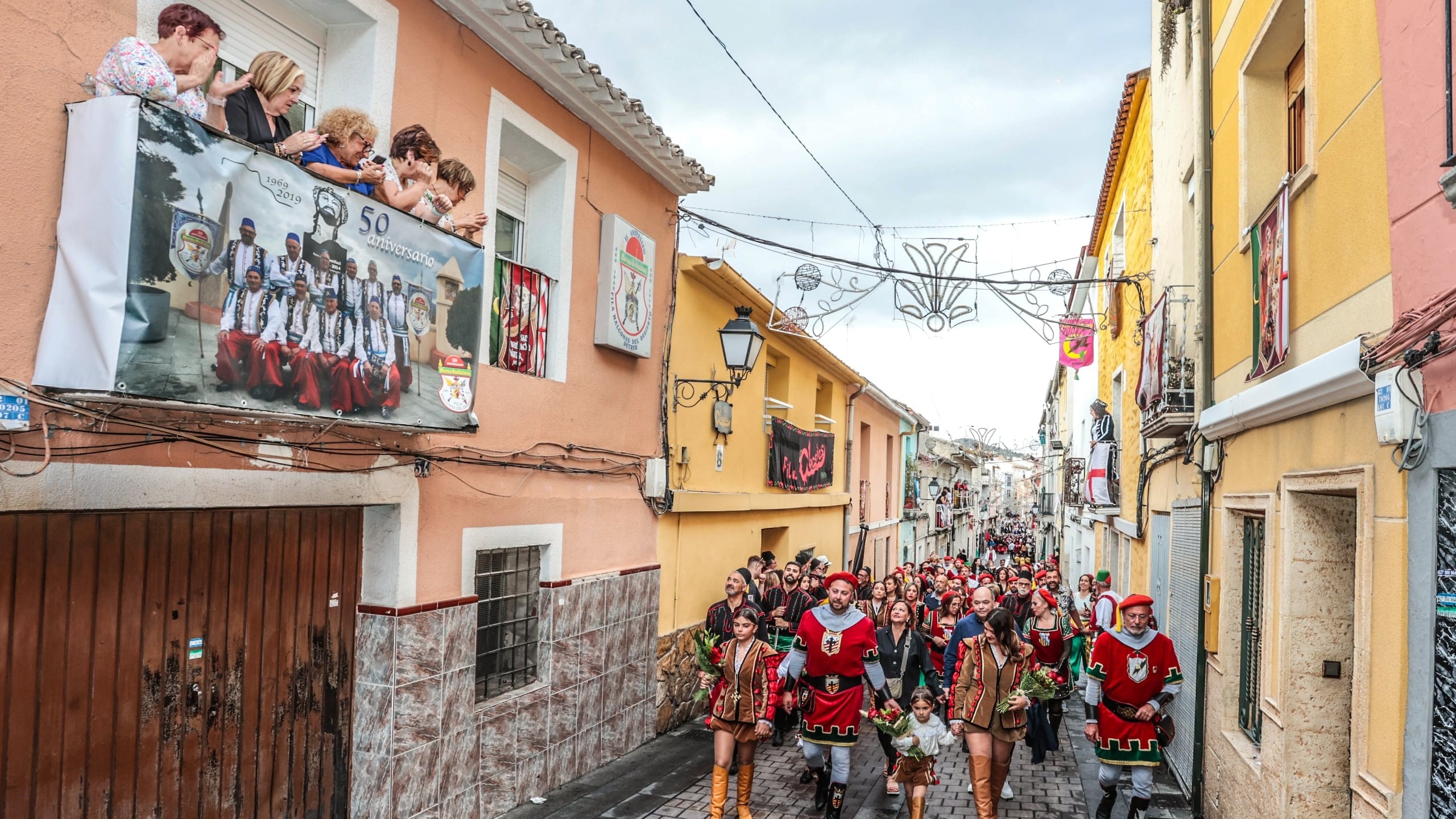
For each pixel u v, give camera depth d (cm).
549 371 784
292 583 538
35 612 396
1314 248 523
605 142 859
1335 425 477
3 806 382
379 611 587
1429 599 362
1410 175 388
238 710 500
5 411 365
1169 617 934
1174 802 790
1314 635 532
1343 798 518
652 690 942
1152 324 923
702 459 1143
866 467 2342
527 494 736
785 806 748
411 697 598
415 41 613
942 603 1075
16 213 375
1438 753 352
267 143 475
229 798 493
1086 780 856
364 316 507
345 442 540
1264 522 633
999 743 700
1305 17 546
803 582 1145
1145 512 1166
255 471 480
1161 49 1079
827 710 702
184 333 397
